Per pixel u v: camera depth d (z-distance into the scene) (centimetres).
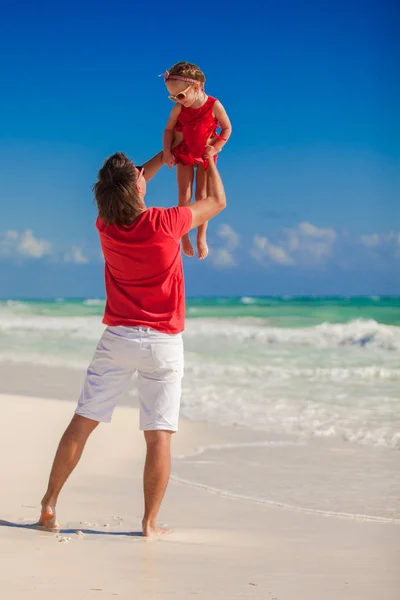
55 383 1138
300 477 582
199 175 410
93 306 3628
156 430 380
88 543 350
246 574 307
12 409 793
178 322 379
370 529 432
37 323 2412
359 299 4672
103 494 512
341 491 536
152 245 364
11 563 302
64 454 381
